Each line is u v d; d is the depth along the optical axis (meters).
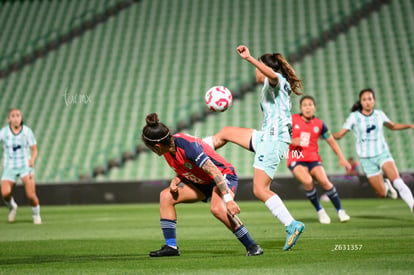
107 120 85.06
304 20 94.06
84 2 105.81
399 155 74.19
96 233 30.22
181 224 35.38
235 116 83.00
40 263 18.59
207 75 88.69
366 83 83.75
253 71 87.69
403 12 92.62
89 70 93.56
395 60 86.69
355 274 14.66
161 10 101.19
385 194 33.56
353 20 93.00
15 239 27.50
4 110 89.69
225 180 18.20
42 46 99.50
